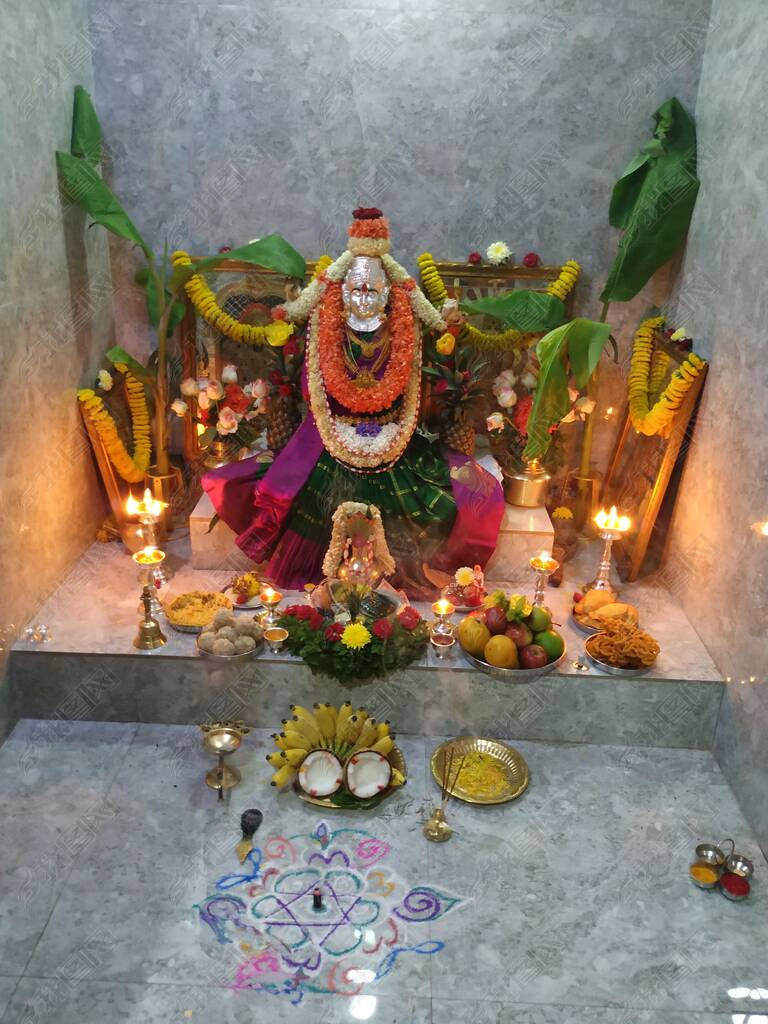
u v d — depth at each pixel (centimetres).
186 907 318
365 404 429
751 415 370
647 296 486
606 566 439
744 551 374
